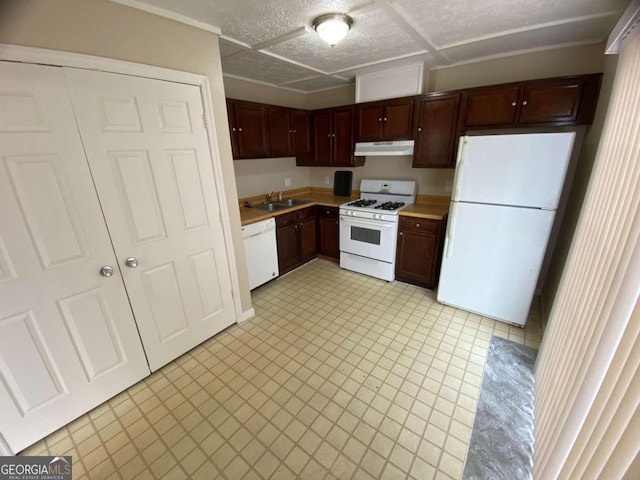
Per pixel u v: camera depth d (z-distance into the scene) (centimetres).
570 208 230
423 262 296
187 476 132
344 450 142
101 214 153
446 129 276
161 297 189
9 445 138
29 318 137
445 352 208
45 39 124
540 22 188
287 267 343
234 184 222
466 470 132
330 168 413
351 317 255
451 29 198
